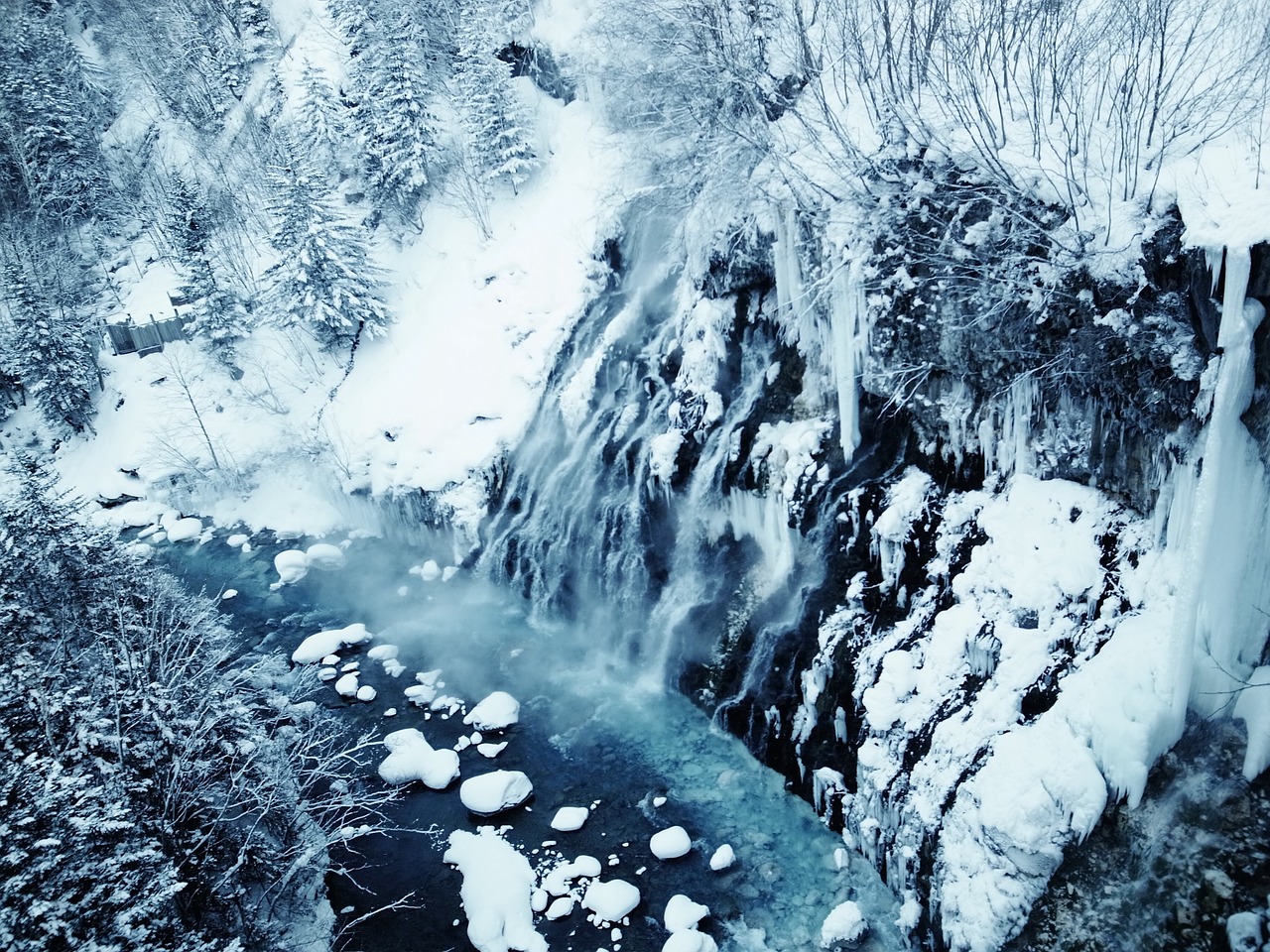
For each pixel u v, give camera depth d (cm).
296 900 1175
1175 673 822
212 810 1094
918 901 992
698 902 1116
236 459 2823
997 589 1090
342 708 1669
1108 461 1050
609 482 1836
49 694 1048
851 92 1531
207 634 1653
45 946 743
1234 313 829
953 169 1209
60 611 1409
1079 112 1073
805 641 1315
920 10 1437
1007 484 1176
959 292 1168
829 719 1224
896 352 1280
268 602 2205
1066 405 1085
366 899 1213
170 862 919
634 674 1608
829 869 1128
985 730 991
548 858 1228
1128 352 974
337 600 2164
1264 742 788
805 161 1496
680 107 2011
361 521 2548
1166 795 823
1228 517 834
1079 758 866
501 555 2044
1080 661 960
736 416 1612
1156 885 793
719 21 1784
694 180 1908
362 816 1308
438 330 2827
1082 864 841
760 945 1046
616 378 2027
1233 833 778
